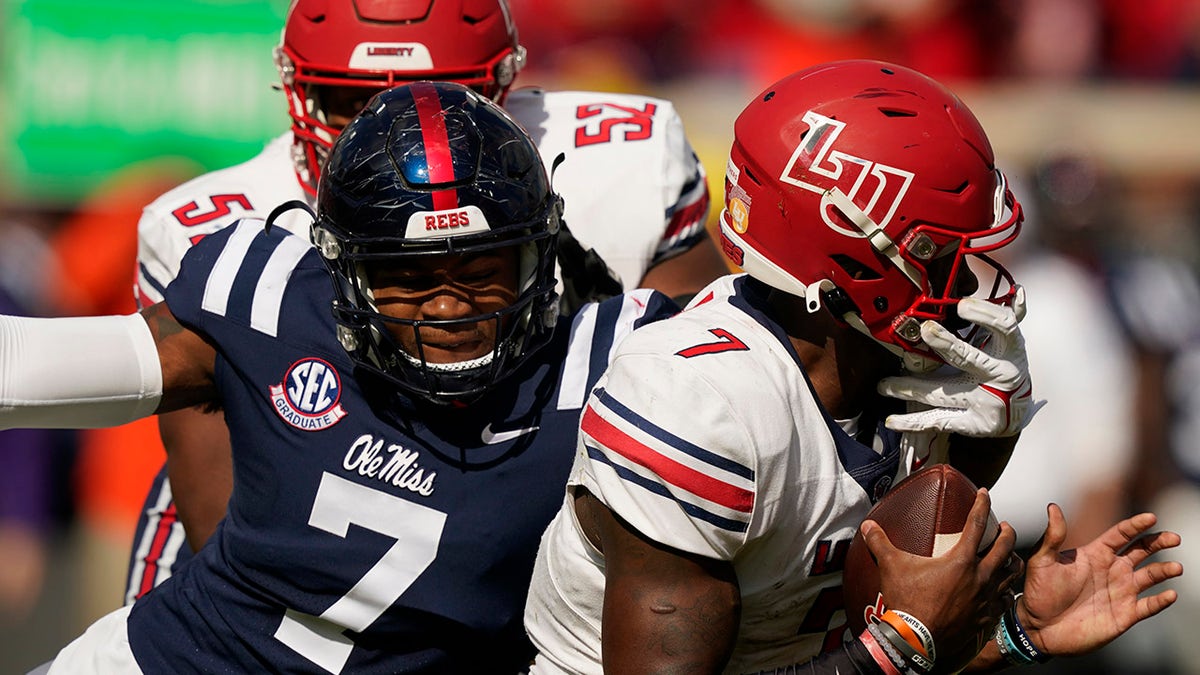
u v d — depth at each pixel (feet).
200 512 39.17
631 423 27.86
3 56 67.05
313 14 39.63
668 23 102.06
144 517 43.55
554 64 101.81
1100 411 64.64
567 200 41.16
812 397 29.09
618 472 27.86
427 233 29.60
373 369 30.63
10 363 30.78
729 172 30.48
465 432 31.30
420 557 31.30
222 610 32.68
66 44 64.64
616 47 102.01
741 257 30.14
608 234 41.14
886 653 27.50
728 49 101.35
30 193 72.33
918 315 29.27
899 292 29.17
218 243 33.12
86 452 71.92
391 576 31.32
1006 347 29.27
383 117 31.01
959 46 102.01
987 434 29.55
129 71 65.10
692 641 27.61
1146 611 30.63
